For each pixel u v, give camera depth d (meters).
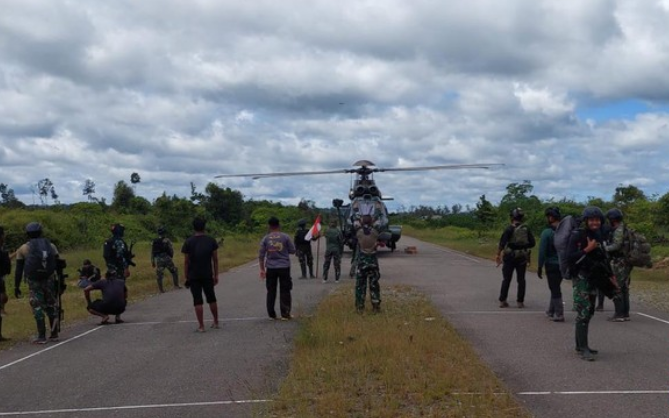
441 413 6.93
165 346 11.05
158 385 8.60
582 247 9.33
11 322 14.06
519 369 8.84
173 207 46.22
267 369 9.24
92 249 33.81
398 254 33.16
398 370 8.39
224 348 10.72
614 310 13.45
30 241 11.76
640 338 10.75
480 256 31.28
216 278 12.50
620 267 12.12
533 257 27.33
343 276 21.89
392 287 17.61
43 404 7.93
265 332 11.98
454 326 11.87
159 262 18.91
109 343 11.50
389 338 10.04
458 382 8.02
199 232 12.42
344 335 10.62
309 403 7.43
